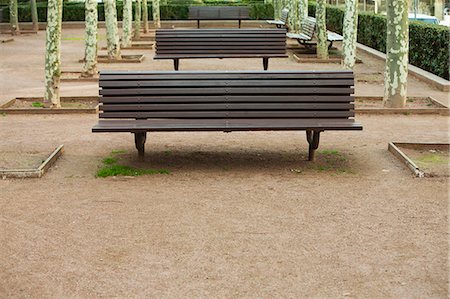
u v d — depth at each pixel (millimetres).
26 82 18734
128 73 9742
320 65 22922
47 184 8961
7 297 5680
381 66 22484
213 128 9430
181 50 20078
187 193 8523
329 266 6281
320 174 9406
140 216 7676
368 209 7914
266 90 9711
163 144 11203
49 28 14062
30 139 11594
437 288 5805
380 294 5699
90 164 9930
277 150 10812
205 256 6520
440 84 17453
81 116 13688
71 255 6570
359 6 36781
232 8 37344
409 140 11594
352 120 9750
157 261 6406
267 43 20156
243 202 8164
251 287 5840
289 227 7312
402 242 6879
